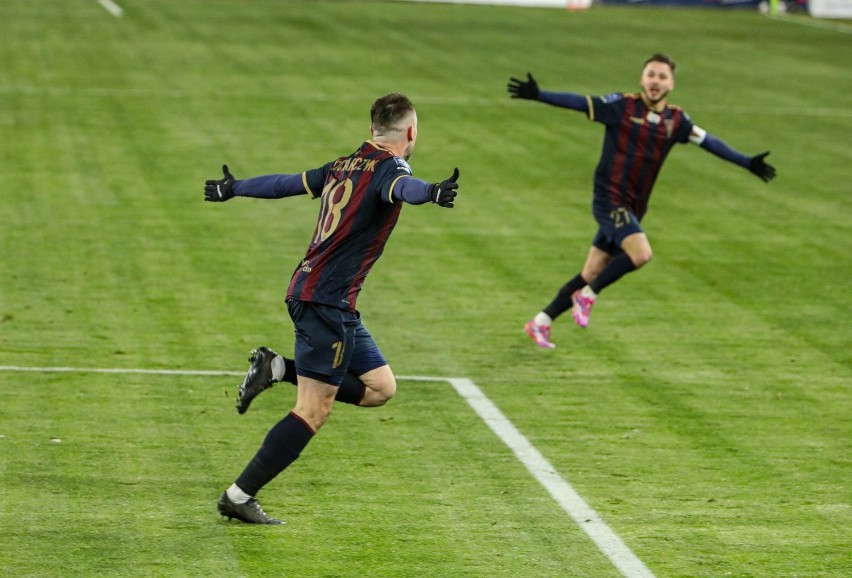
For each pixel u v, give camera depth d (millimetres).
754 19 126062
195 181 51906
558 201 52125
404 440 26516
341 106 69750
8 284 37625
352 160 21578
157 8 108188
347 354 21469
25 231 43625
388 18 109375
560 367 32188
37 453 24891
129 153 56375
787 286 41250
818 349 34594
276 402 28625
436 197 19641
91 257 40938
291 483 23938
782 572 20812
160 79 75062
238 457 25125
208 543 21125
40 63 78438
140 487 23406
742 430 27906
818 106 79250
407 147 21969
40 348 31844
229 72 78688
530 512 22953
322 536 21594
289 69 81000
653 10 128625
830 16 132250
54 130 60281
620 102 33062
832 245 47031
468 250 44219
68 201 47938
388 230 21531
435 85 78312
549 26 110625
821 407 29703
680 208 52000
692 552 21469
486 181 55156
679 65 93250
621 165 33156
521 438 26828
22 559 20250
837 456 26422
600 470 25172
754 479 24969
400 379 30625
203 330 34031
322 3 117688
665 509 23297
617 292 39844
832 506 23703
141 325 34250
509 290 39625
